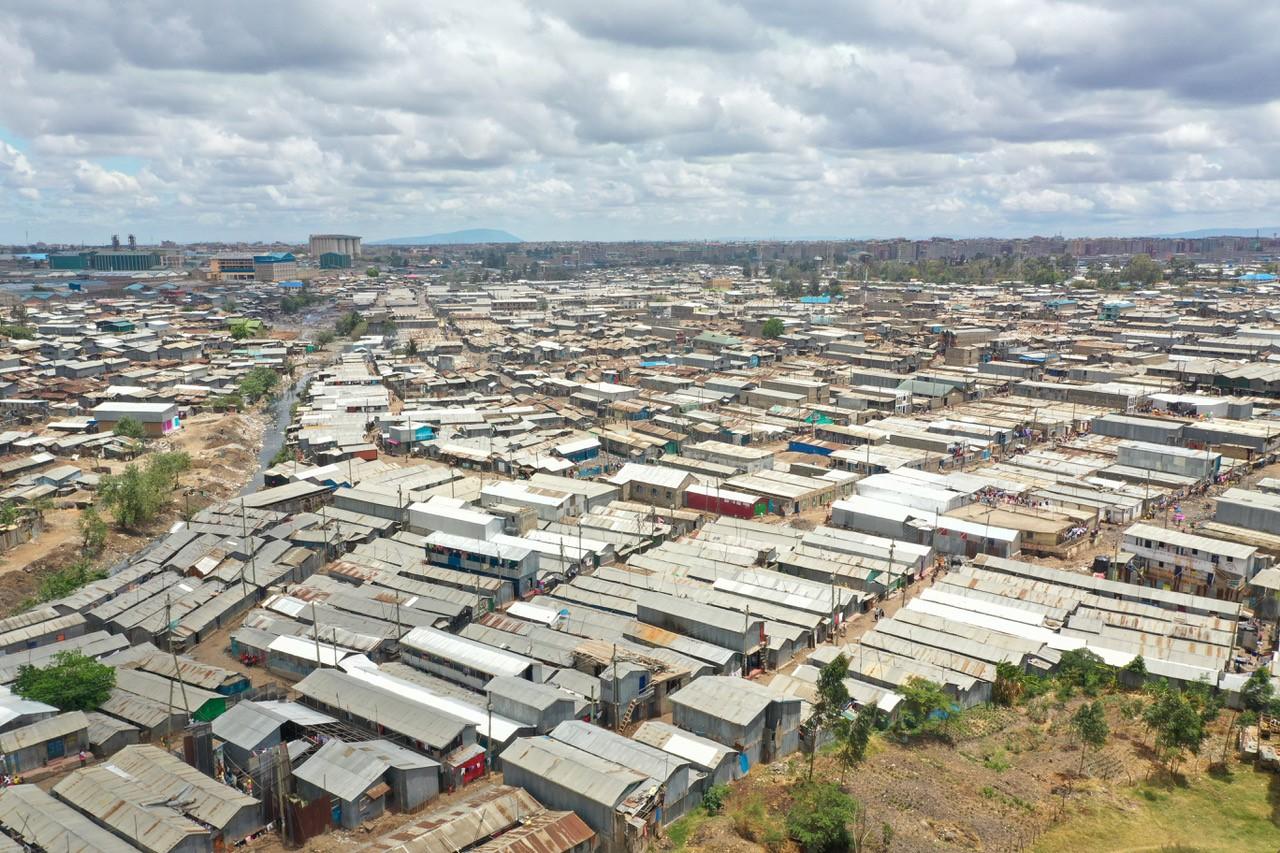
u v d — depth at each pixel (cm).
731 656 8231
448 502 12888
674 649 8375
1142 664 7938
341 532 12012
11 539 11975
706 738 6869
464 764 6550
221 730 6756
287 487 13900
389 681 7706
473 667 7825
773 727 6944
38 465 15750
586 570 10981
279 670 8488
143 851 5469
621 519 12456
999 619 9081
